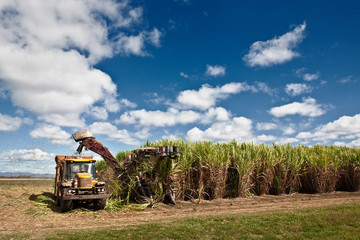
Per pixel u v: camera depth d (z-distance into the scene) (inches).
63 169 429.7
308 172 624.7
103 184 413.4
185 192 506.9
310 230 263.6
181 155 502.3
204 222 300.4
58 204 440.5
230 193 544.4
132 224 310.5
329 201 477.7
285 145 661.9
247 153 552.1
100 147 508.1
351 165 655.8
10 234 260.4
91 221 334.6
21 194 546.6
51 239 235.1
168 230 266.4
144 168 472.7
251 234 257.9
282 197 546.3
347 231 252.5
